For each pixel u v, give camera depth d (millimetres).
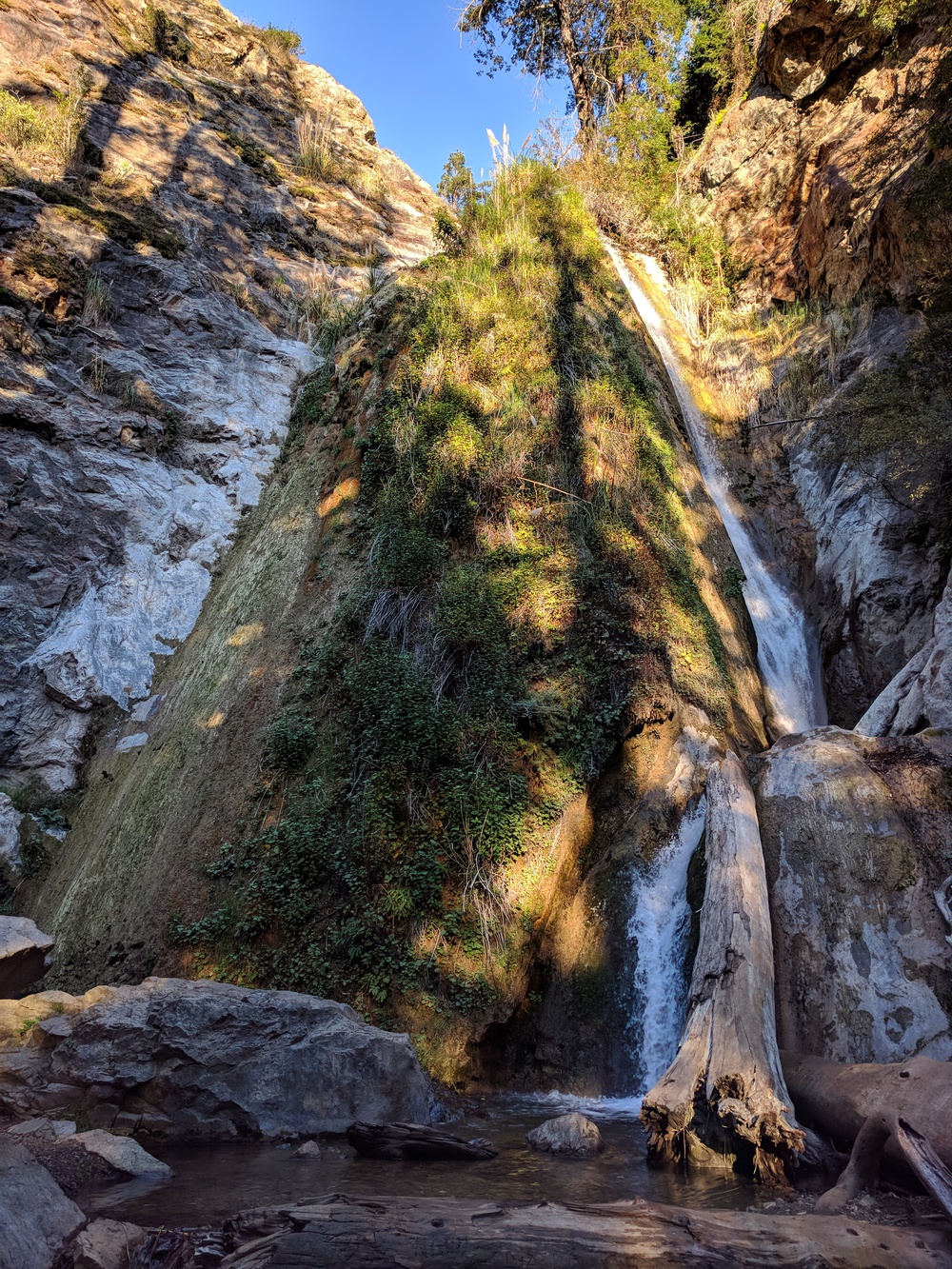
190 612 15133
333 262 23953
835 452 13602
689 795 10375
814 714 13906
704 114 28812
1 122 18953
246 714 12078
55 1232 4223
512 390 14266
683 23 27609
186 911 9977
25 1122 6551
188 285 19031
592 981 9289
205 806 11086
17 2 22516
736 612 14133
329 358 19375
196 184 22641
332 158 28812
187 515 16109
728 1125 5754
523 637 11398
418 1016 8781
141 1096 7211
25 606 13883
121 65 24406
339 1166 6098
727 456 17672
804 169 20109
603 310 17609
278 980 9172
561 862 9852
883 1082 5668
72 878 11461
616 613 11828
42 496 14602
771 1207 5020
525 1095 8727
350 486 14789
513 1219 4309
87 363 16469
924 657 10453
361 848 9680
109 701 13625
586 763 10570
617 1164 6086
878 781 8539
